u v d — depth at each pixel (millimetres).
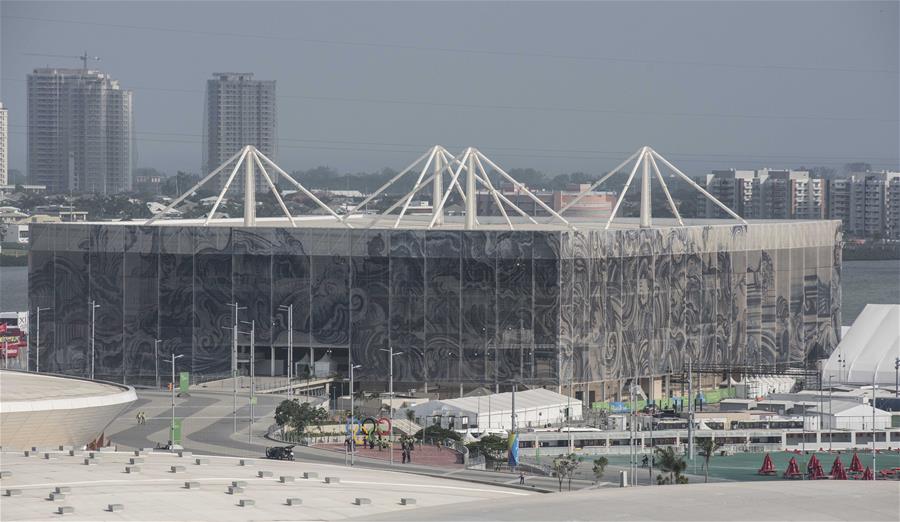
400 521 109625
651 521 106688
